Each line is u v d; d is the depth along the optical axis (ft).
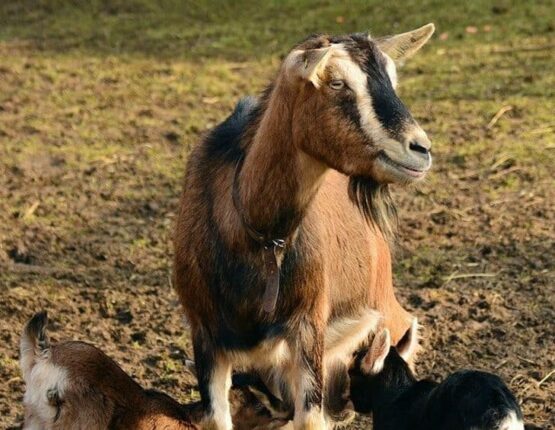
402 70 74.59
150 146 61.77
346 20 85.92
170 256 47.88
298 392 30.01
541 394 36.99
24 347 31.22
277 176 28.66
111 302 43.24
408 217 51.13
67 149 61.00
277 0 90.79
